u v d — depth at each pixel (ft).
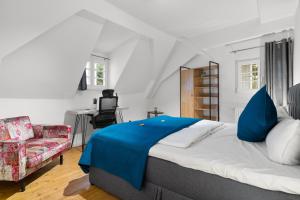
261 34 11.08
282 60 10.14
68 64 10.60
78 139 12.78
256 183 3.38
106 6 9.09
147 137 5.80
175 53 15.62
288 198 3.14
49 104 11.32
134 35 12.45
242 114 5.69
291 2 8.57
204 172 4.12
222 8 9.78
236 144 5.21
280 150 3.70
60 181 7.16
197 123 8.10
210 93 13.29
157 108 18.10
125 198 5.61
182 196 4.48
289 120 4.43
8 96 9.62
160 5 9.36
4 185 6.81
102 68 14.64
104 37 12.25
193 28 12.51
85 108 13.33
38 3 7.37
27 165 6.45
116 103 12.62
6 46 7.65
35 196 6.08
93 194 6.24
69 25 9.14
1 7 6.81
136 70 15.10
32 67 9.38
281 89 10.18
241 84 12.69
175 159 4.52
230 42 12.58
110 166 5.90
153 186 4.98
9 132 7.67
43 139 8.72
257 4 8.92
